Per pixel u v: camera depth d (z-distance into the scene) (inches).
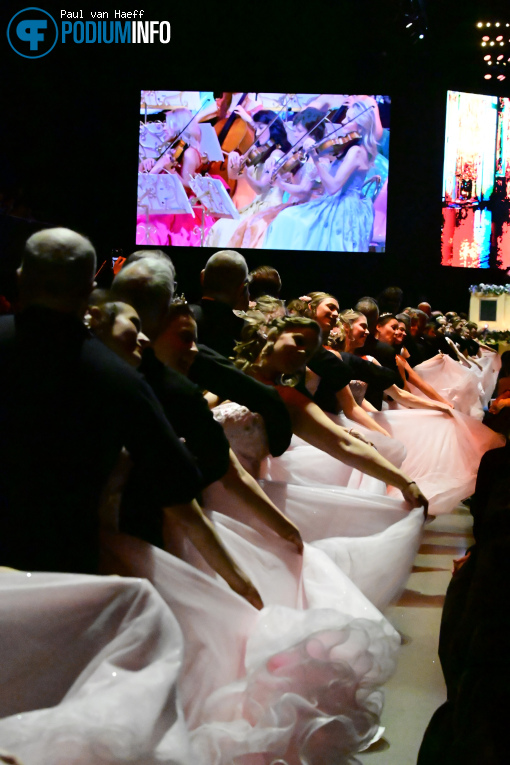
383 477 137.9
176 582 86.3
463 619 78.0
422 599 180.5
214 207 728.3
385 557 126.3
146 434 76.9
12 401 72.7
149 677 65.7
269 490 130.5
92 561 74.4
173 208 728.3
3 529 72.4
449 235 799.7
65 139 652.7
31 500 72.2
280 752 83.8
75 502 72.9
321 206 729.0
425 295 777.6
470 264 804.6
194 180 725.9
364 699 90.4
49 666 67.7
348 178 727.7
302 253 766.5
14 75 595.8
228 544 104.8
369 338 270.4
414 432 237.9
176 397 96.5
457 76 779.4
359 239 733.3
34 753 59.8
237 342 139.1
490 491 85.3
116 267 212.2
